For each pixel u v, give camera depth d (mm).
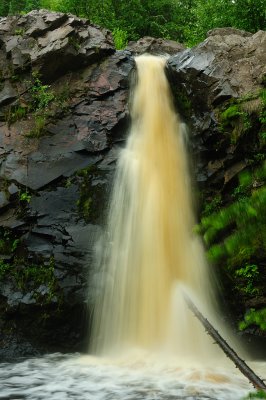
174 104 10680
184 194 9625
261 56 10258
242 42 10688
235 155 9359
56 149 9352
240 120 9328
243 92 9734
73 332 8219
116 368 7160
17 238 8711
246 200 2764
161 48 13781
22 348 8008
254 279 8656
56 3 22375
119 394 5812
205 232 2867
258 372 7398
